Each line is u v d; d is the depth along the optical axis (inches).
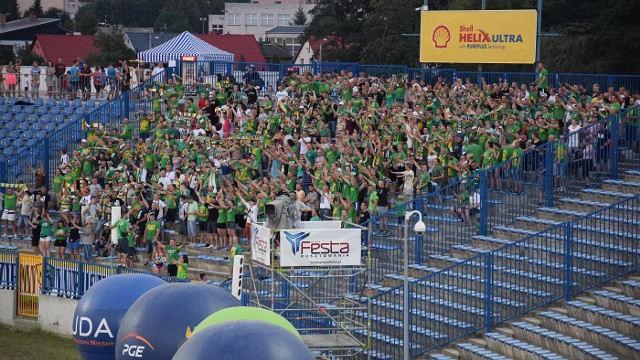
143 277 1341.0
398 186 1806.1
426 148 1806.1
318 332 1355.8
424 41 2297.0
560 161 1552.7
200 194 1923.0
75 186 2087.8
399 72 2375.7
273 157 1950.1
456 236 1556.3
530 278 1357.0
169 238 1958.7
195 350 852.6
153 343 1101.7
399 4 3580.2
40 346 1652.3
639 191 1505.9
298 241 1263.5
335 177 1752.0
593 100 1819.6
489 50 2230.6
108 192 1980.8
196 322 1107.3
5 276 1824.6
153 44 6363.2
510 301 1312.7
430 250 1558.8
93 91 2620.6
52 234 2046.0
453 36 2263.8
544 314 1285.7
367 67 2418.8
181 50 2701.8
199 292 1136.2
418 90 2039.9
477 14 2234.3
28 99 2576.3
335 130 2122.3
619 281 1301.7
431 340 1306.6
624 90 1831.9
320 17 5024.6
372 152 1790.1
